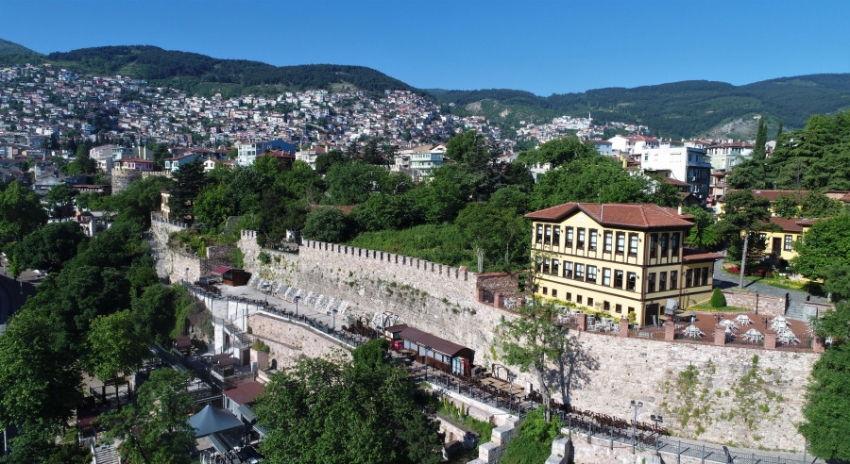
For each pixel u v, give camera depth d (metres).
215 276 90.56
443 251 71.81
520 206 81.75
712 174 132.88
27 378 55.25
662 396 40.22
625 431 38.88
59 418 59.34
